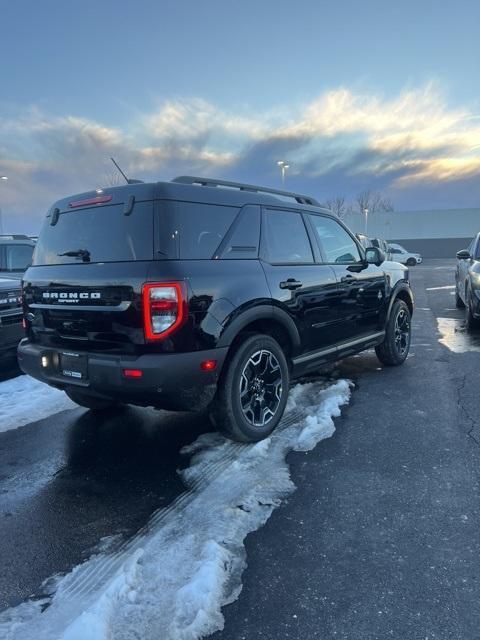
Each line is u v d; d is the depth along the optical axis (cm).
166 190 321
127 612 206
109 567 239
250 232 375
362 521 269
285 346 411
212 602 210
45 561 245
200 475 327
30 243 858
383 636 191
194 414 453
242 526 267
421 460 338
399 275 585
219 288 329
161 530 266
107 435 409
